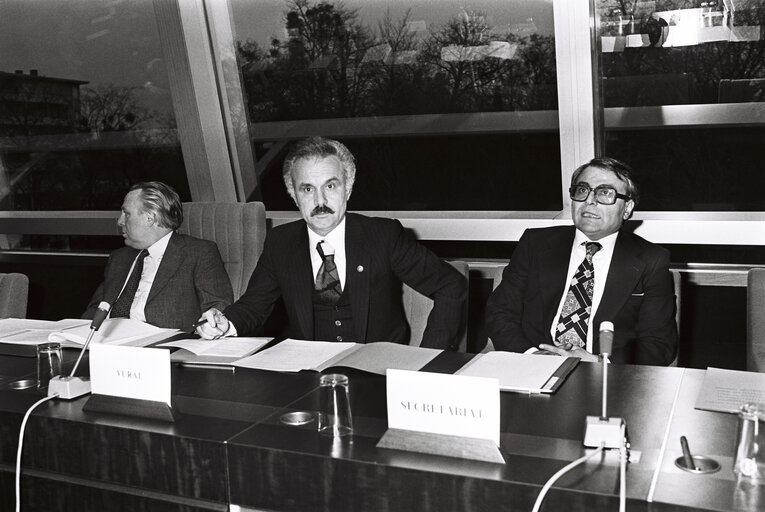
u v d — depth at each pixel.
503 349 2.50
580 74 3.12
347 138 3.69
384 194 3.69
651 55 3.08
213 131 3.78
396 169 3.63
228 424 1.46
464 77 3.39
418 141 3.56
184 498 1.42
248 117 3.87
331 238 2.39
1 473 1.58
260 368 1.83
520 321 2.57
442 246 3.58
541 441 1.34
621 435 1.29
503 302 2.58
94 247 4.15
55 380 1.65
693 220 3.10
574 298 2.46
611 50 3.13
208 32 3.64
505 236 3.41
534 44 3.21
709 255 3.15
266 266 2.46
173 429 1.43
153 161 3.99
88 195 4.14
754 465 1.17
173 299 2.83
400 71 3.50
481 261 3.47
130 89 3.88
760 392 1.57
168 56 3.64
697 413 1.46
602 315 2.41
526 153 3.39
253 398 1.62
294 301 2.36
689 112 3.09
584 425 1.38
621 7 3.05
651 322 2.38
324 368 1.82
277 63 3.71
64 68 3.96
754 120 3.00
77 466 1.50
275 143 3.87
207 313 2.20
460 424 1.29
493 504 1.19
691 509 1.08
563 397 1.58
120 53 3.82
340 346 2.02
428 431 1.31
